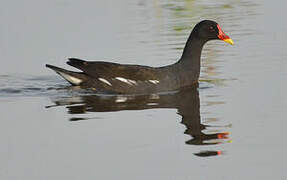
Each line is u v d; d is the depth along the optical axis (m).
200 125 11.05
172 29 20.20
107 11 22.91
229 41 15.01
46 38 19.06
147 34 19.53
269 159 9.23
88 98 13.62
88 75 14.62
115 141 10.25
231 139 10.21
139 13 22.64
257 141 10.05
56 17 21.78
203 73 15.58
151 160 9.34
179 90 14.30
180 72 14.62
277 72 14.84
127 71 14.38
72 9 23.14
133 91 14.21
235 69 15.56
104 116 11.85
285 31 19.38
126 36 19.30
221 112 11.89
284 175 8.59
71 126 11.17
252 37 18.92
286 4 23.67
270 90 13.29
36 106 12.85
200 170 8.89
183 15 22.28
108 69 14.47
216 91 13.73
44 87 14.88
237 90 13.59
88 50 17.69
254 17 21.67
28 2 24.47
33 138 10.54
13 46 18.30
